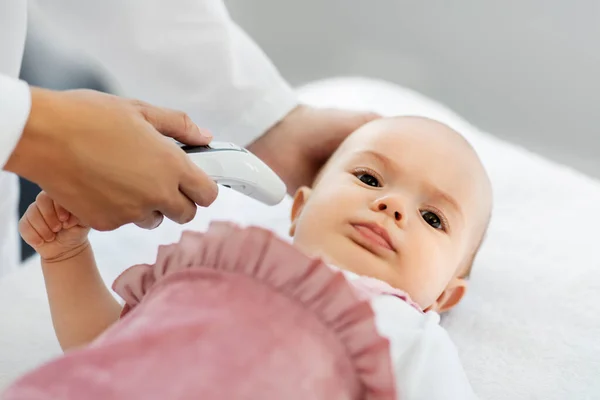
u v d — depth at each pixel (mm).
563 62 1425
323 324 605
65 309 767
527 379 864
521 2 1418
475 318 950
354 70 1603
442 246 856
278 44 1629
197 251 642
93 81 1271
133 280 699
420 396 671
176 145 641
